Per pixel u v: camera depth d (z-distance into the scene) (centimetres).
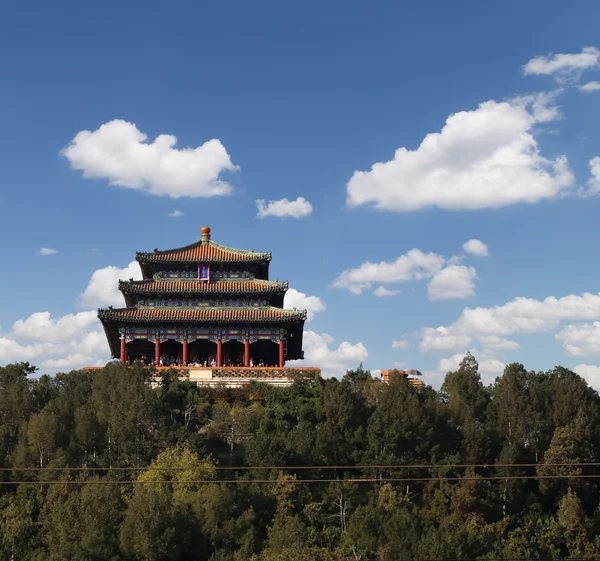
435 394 13325
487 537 10650
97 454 11862
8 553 10181
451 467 11550
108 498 10438
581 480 11881
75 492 10681
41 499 10881
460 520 10925
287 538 10131
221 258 16400
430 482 11450
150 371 13675
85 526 10125
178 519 10275
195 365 15762
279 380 14438
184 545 10262
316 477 11662
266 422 12656
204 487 10800
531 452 12562
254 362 16775
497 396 13175
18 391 12562
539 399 13075
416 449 11894
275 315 15650
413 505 11238
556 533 10931
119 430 11738
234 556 10069
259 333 15812
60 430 11812
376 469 11556
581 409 12725
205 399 13538
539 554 10569
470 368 14225
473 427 12269
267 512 10844
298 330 16575
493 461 12238
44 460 11538
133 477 11350
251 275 16538
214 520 10375
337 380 13225
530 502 11812
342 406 12238
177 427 12262
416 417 12081
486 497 11538
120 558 9919
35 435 11575
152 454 11625
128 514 10206
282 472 11169
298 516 10731
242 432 12612
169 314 15688
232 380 14412
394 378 13150
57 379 13588
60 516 10181
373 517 10369
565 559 10319
